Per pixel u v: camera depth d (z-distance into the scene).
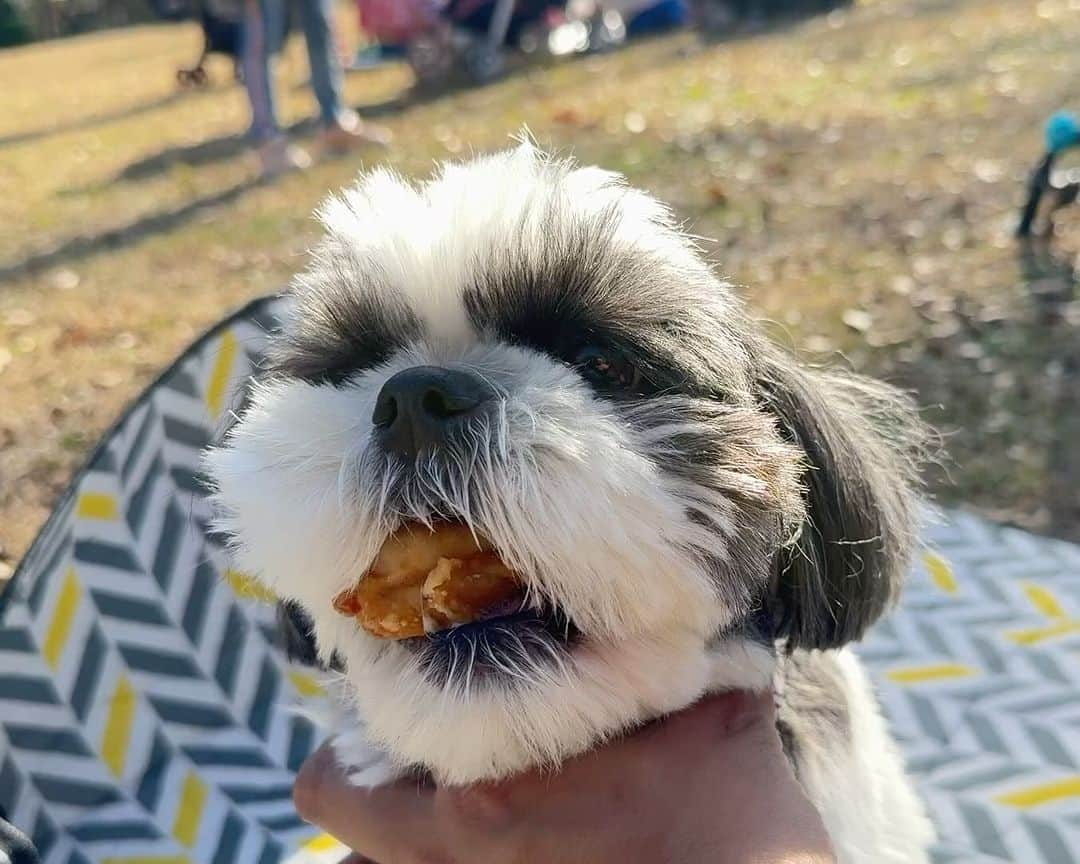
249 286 1.03
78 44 4.45
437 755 0.27
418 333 0.30
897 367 0.77
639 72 1.86
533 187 0.31
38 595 0.46
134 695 0.47
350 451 0.26
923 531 0.47
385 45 2.07
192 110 2.16
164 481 0.50
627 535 0.25
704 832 0.25
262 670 0.50
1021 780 0.45
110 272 1.13
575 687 0.26
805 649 0.34
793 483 0.30
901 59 1.71
